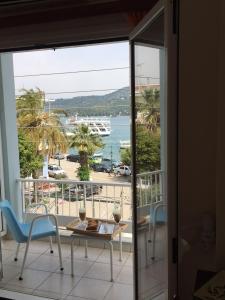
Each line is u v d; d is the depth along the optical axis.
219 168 1.55
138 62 2.17
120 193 3.91
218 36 1.61
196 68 1.66
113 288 2.84
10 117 3.89
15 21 2.43
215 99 1.65
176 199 1.50
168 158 1.47
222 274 1.41
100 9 2.23
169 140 1.46
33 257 3.49
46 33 2.39
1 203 3.06
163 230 1.74
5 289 2.82
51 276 3.07
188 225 1.75
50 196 4.15
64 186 4.10
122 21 2.21
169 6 1.41
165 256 1.60
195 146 1.71
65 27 2.34
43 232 3.14
